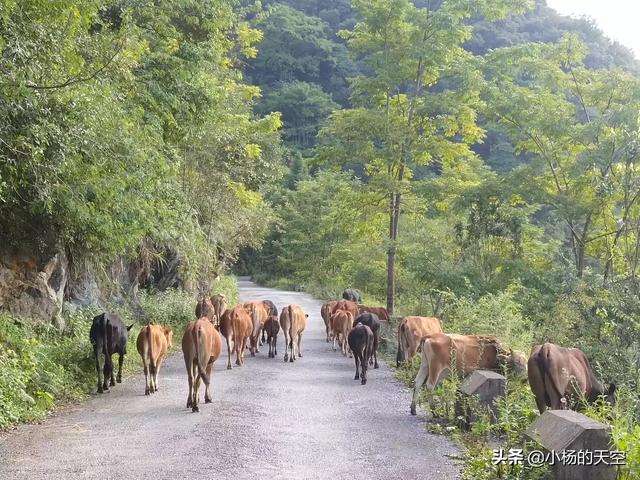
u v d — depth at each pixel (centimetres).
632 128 1908
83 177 1132
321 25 10119
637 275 1723
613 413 798
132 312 1925
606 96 2092
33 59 905
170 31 1647
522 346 1380
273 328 1728
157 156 1362
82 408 1031
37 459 754
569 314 1510
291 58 9462
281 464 750
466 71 2244
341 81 9456
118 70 1129
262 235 3528
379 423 963
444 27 2316
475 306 1670
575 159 2061
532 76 2270
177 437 855
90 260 1605
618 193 1939
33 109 923
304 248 5269
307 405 1080
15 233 1284
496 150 4653
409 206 2542
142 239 1983
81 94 973
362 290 3606
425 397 1070
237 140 2438
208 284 2784
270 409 1041
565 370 833
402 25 2388
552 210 2084
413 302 2631
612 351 1224
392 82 2377
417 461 774
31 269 1319
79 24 1009
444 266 2055
